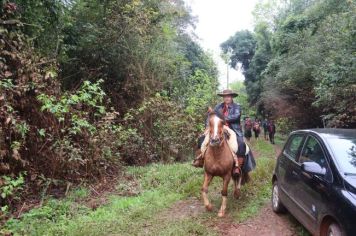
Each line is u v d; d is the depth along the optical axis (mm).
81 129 9875
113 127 11523
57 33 12023
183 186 9555
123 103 15008
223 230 6812
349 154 5629
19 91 8438
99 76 14594
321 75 16984
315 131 6617
